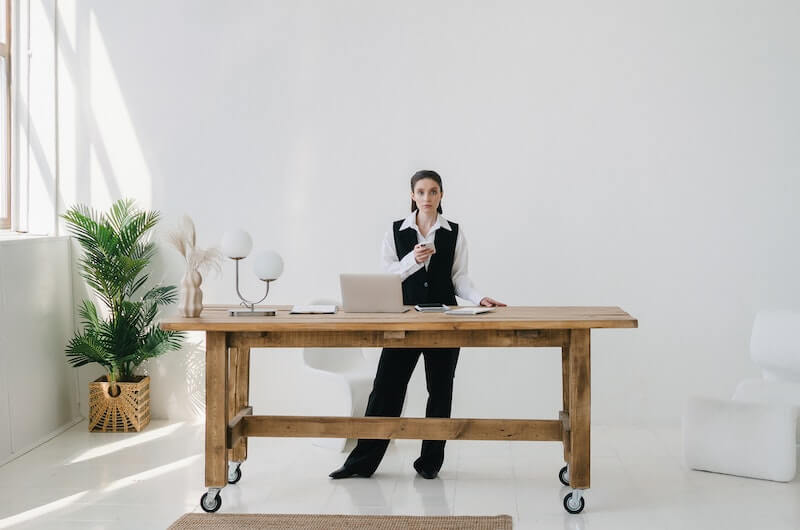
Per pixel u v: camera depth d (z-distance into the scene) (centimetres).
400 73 506
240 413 389
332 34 508
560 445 466
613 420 512
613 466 428
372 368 494
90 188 521
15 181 521
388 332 346
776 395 424
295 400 521
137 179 520
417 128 507
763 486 394
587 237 504
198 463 434
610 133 499
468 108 504
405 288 402
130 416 498
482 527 338
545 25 499
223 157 516
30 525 345
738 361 502
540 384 511
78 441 478
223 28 512
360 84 508
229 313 365
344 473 406
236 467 399
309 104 511
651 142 498
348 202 512
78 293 526
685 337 504
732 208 496
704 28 493
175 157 518
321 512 359
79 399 530
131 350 495
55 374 500
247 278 518
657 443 470
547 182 503
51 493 387
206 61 514
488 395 513
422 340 350
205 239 520
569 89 499
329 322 334
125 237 495
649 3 495
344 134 511
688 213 499
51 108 519
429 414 398
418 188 397
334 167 512
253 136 514
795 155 492
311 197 514
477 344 350
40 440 476
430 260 401
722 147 495
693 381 505
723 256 499
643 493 385
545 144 502
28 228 524
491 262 508
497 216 506
